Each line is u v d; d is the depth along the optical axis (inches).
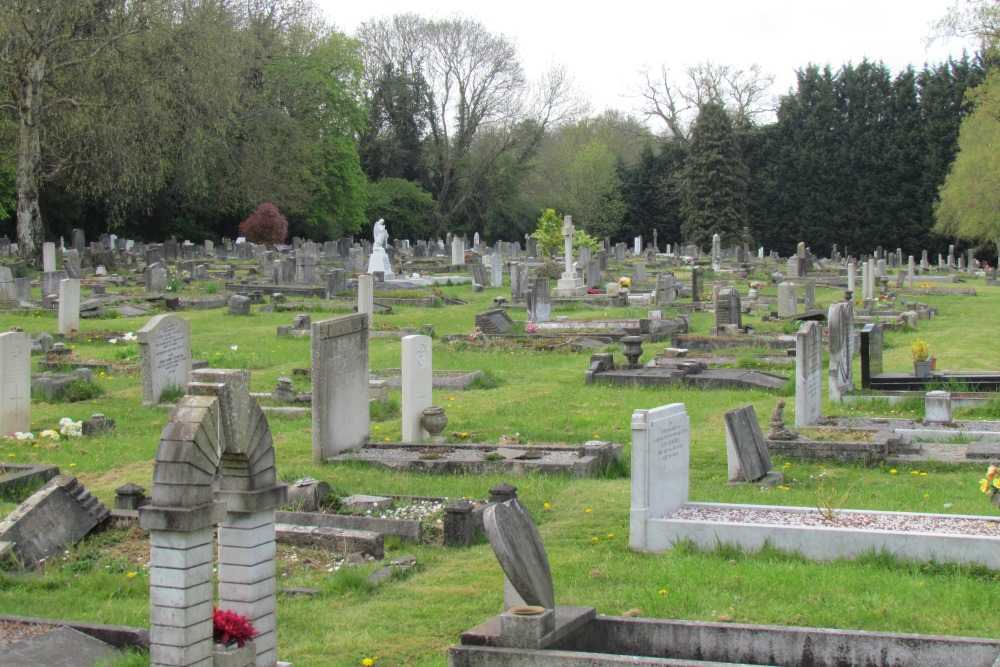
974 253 3373.5
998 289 2159.2
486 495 553.3
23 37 1797.5
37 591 406.9
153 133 1994.3
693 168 3737.7
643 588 396.5
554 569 425.4
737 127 3890.3
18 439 693.9
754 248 3873.0
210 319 1424.7
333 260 2581.2
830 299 1836.9
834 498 530.9
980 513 492.7
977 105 2262.6
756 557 435.8
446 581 415.2
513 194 3722.9
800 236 3833.7
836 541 431.5
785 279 2228.1
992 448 637.3
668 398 878.4
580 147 3937.0
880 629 347.9
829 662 303.7
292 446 692.1
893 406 815.7
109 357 1050.7
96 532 471.8
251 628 287.4
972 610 364.2
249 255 2546.8
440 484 581.0
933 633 343.0
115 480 605.9
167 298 1539.1
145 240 3004.4
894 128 3713.1
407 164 3722.9
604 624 321.4
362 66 3230.8
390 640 353.4
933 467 617.6
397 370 976.3
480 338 1215.6
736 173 3732.8
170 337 848.9
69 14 1807.3
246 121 2689.5
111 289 1764.3
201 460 272.8
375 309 1520.7
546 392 913.5
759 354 1088.8
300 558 444.5
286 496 308.8
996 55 1785.2
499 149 3585.1
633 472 458.3
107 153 1975.9
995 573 406.0
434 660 333.7
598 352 1154.0
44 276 1563.7
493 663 295.6
